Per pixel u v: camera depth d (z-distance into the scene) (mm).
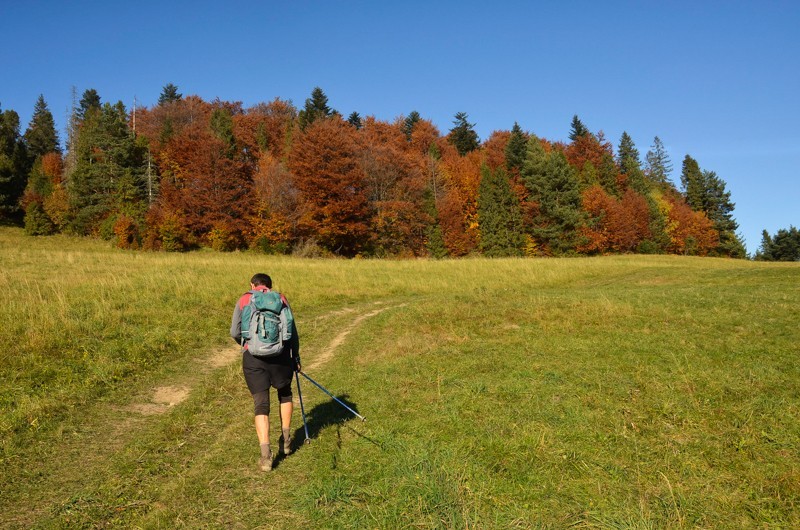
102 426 6246
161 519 3896
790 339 8188
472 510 3736
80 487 4598
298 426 5914
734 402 5629
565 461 4441
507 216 60125
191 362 9516
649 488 3959
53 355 8602
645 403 5727
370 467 4578
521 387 6520
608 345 8484
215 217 48406
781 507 3619
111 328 10609
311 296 17969
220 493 4297
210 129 59094
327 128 49500
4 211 56906
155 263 24094
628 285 23031
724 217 82375
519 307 12820
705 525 3447
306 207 48469
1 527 3902
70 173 58719
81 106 95562
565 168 63375
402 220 53094
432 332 10727
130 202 51875
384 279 23094
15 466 5016
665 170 105438
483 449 4750
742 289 15320
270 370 4820
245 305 4887
